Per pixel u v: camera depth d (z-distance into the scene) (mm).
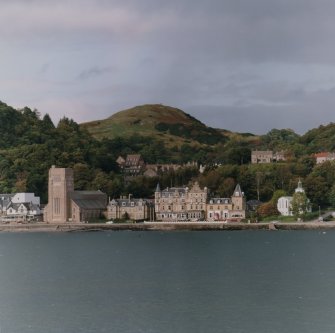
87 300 177625
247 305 169000
